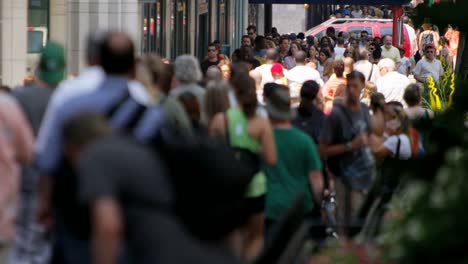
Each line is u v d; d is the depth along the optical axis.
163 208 11.23
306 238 14.81
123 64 13.31
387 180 13.44
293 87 35.38
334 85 34.66
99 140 11.34
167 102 17.11
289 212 14.02
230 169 13.02
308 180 20.19
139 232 11.01
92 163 11.04
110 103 13.18
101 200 10.91
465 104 12.23
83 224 12.62
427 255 12.51
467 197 12.30
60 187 12.71
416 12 11.73
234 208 13.18
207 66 40.38
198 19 62.28
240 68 23.00
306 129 23.97
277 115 19.97
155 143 13.27
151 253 10.98
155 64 18.61
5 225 16.20
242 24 73.81
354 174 22.19
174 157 13.04
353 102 22.31
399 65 57.38
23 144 16.14
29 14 33.69
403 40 68.25
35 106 16.95
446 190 12.35
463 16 11.53
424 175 12.50
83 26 33.06
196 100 19.08
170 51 55.91
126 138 11.40
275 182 19.95
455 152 12.27
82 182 11.02
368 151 22.23
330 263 15.02
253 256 17.28
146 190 11.09
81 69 33.09
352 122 22.20
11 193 16.16
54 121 13.18
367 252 14.96
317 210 20.80
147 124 13.22
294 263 13.10
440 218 12.41
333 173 22.39
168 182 11.79
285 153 19.94
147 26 50.72
